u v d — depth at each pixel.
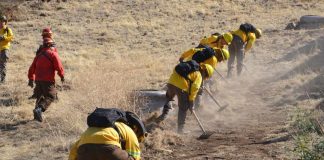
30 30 37.25
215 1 44.16
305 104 14.73
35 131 13.88
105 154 7.03
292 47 26.05
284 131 12.38
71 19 40.19
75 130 13.49
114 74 20.30
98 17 40.47
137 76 20.23
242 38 20.00
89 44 32.91
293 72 19.78
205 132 12.61
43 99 14.67
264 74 20.81
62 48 31.73
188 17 40.28
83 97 16.27
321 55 21.95
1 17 20.86
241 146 11.59
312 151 9.52
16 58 28.17
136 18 40.00
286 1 44.16
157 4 43.16
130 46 32.00
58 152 12.02
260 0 44.56
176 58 26.61
